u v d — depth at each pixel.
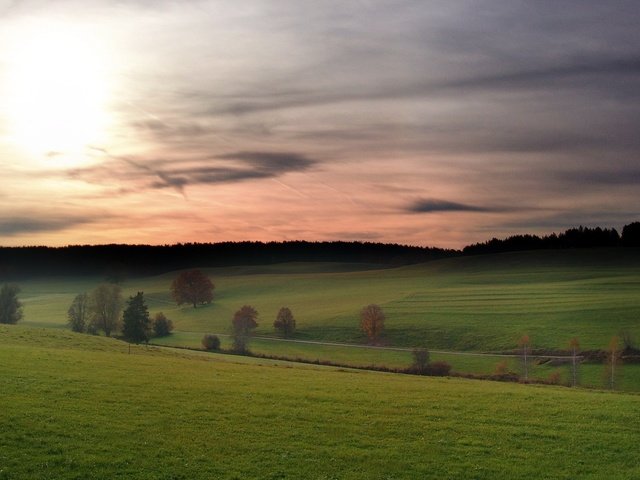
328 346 153.75
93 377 48.56
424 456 35.03
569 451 36.25
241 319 161.50
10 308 143.88
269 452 34.72
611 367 105.62
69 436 34.88
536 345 137.50
